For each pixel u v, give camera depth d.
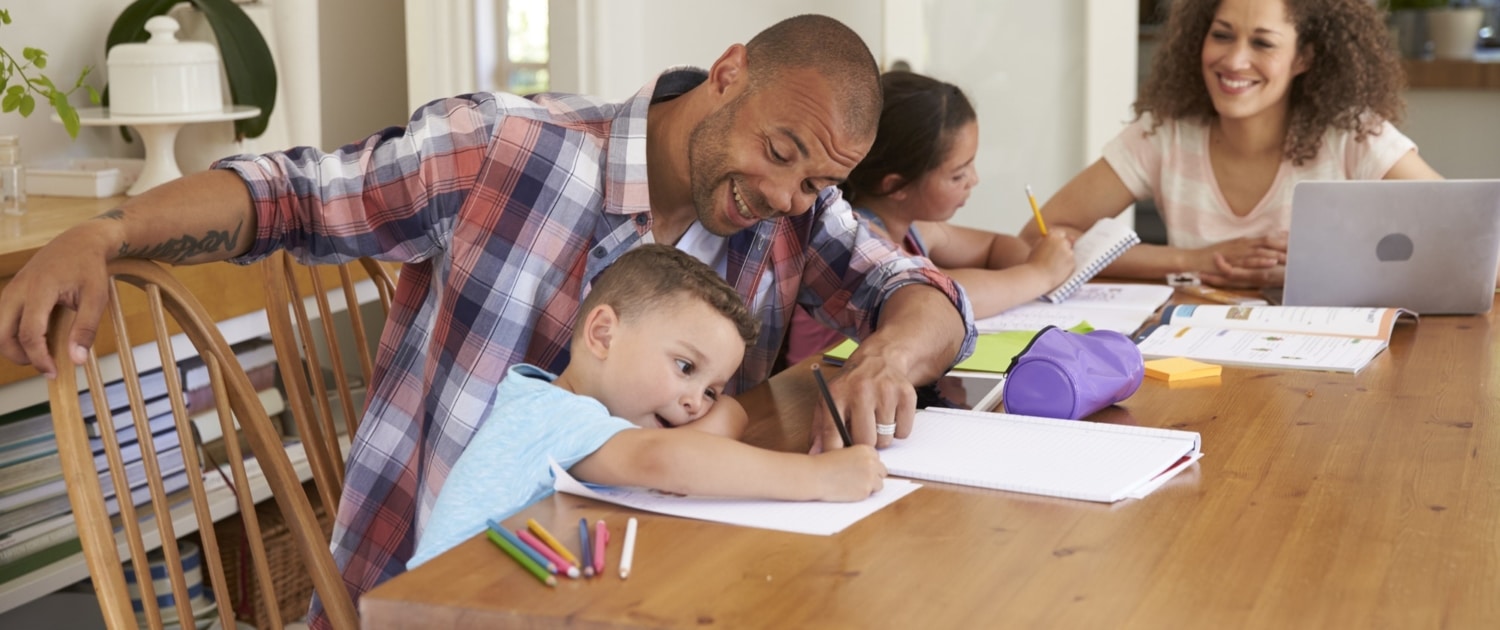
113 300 1.24
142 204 1.24
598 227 1.45
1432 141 4.38
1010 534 0.98
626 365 1.20
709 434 1.08
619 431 1.09
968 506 1.05
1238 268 2.12
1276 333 1.71
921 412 1.33
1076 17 3.27
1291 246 1.89
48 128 2.46
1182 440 1.18
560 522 1.02
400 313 1.51
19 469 1.95
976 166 3.42
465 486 1.13
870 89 1.31
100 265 1.16
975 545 0.96
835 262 1.64
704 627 0.83
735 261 1.58
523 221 1.42
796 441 1.26
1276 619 0.83
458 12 3.05
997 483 1.09
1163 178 2.45
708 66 3.45
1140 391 1.45
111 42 2.45
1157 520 1.01
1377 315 1.73
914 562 0.93
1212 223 2.42
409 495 1.49
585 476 1.10
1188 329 1.75
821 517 1.02
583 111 1.50
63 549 2.01
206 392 2.28
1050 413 1.31
